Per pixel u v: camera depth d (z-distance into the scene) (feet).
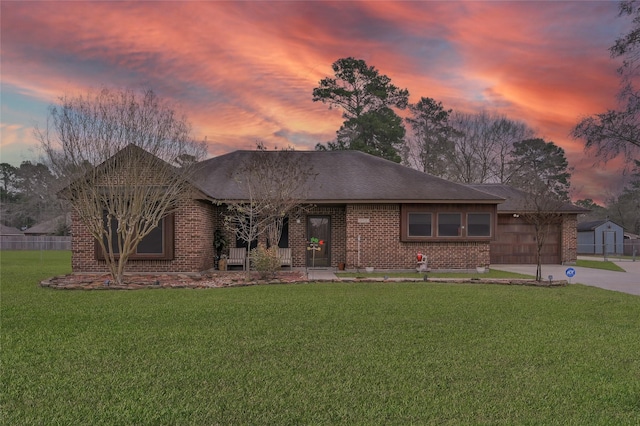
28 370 17.37
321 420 13.07
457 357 19.31
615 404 14.43
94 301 33.83
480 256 60.75
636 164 75.41
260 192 53.88
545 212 47.91
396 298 35.53
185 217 54.03
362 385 15.92
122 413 13.44
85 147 43.70
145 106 45.93
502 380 16.53
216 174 65.21
